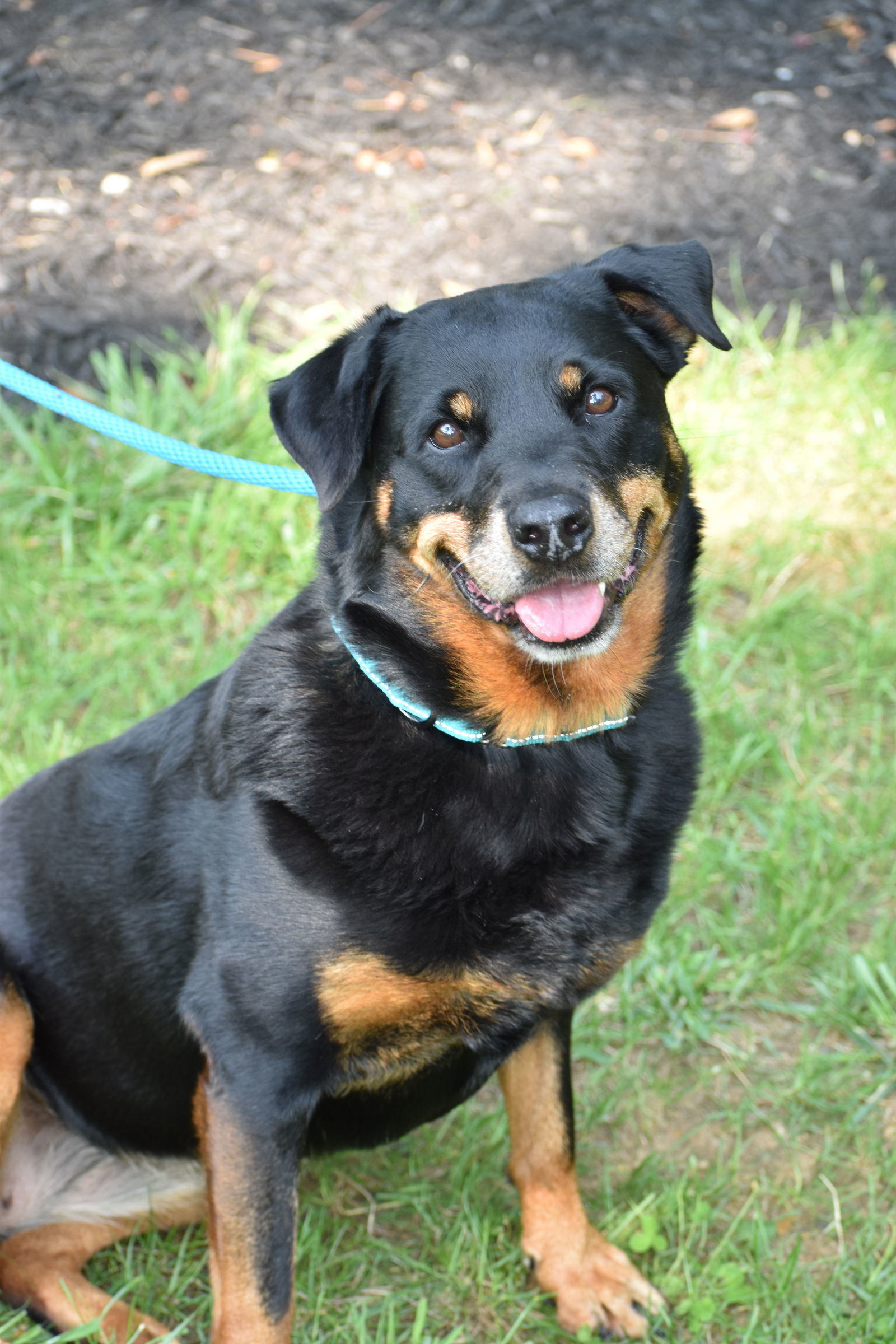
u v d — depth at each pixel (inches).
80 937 115.8
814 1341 113.4
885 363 262.5
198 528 215.3
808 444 247.0
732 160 304.8
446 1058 110.5
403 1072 109.1
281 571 212.7
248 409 231.3
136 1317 113.3
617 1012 149.1
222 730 110.3
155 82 301.3
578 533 99.8
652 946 153.9
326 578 112.7
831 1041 148.3
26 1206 118.4
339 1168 133.6
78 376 240.7
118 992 113.8
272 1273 101.7
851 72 331.9
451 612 105.0
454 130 302.8
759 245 288.0
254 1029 102.0
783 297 279.4
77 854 116.9
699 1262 123.2
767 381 258.1
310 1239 122.1
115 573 206.5
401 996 102.2
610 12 344.5
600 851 106.7
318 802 102.5
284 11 327.0
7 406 230.8
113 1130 120.4
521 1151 119.0
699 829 172.6
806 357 263.4
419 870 101.0
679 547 115.0
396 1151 135.0
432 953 100.6
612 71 327.6
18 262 258.8
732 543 225.5
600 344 108.5
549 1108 117.3
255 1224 101.5
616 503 104.2
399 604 106.7
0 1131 113.4
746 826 175.5
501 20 337.1
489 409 104.6
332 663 108.6
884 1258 119.4
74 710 188.5
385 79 313.7
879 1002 148.5
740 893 166.9
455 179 291.0
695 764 116.0
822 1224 127.4
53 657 192.2
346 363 108.6
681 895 161.5
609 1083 142.8
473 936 101.5
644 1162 130.7
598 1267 119.2
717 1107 140.9
